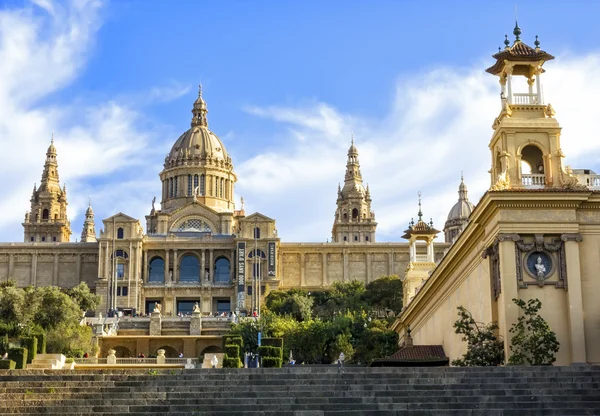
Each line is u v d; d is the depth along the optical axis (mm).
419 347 75375
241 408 41406
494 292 57625
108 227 198500
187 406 41594
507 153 58812
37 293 119375
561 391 42594
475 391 42625
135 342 132875
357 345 111562
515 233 55875
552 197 55875
